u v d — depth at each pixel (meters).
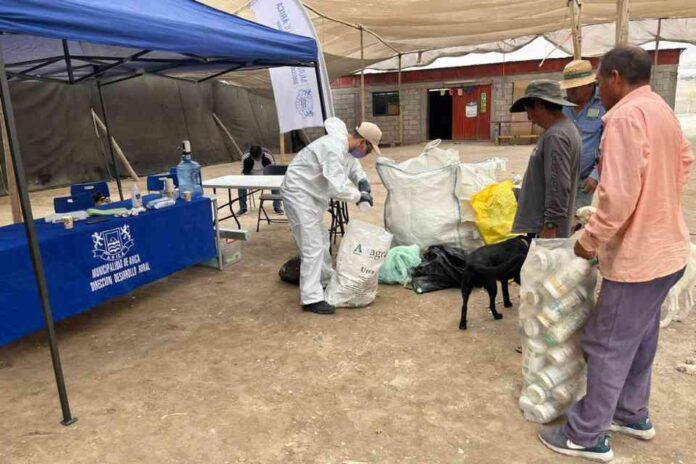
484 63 19.72
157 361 3.37
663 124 1.92
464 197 5.02
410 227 5.02
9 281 3.16
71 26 2.63
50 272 3.41
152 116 14.48
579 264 2.30
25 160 11.38
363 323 3.86
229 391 2.97
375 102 21.88
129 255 4.04
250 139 18.89
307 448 2.46
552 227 3.09
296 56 4.76
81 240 3.62
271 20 6.16
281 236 6.71
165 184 4.85
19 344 3.68
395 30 10.72
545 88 2.99
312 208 4.06
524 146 17.98
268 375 3.14
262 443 2.50
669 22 13.22
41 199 10.45
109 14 2.87
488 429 2.55
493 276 3.59
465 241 4.94
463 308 3.66
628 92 2.01
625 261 1.98
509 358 3.25
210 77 5.84
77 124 12.48
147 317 4.12
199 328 3.88
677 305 3.56
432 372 3.11
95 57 4.71
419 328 3.74
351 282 4.07
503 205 4.66
